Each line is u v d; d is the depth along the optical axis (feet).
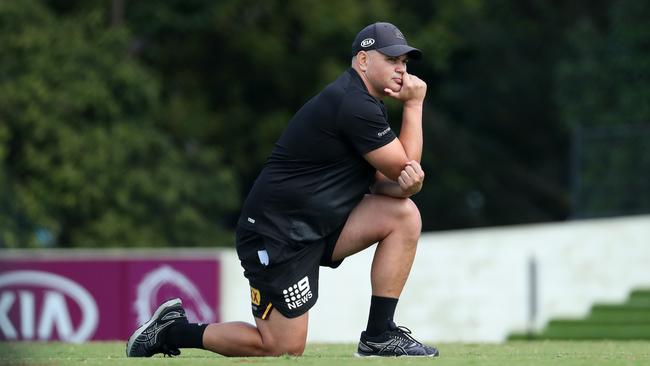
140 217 253.24
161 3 284.41
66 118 252.21
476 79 346.54
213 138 299.38
